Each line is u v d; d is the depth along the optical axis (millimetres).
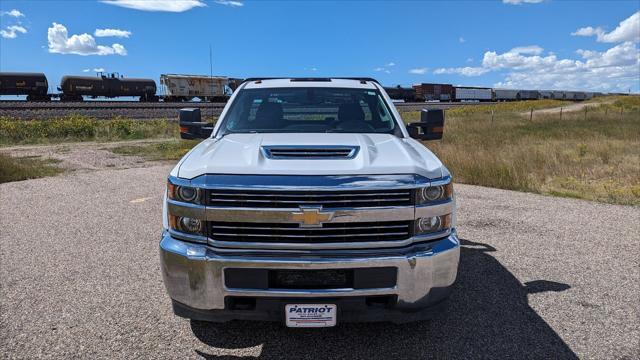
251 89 4203
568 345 2963
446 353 2885
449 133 19172
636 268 4320
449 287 2740
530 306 3520
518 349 2922
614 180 8961
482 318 3328
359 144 3102
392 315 2697
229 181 2578
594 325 3223
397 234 2625
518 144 14625
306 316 2609
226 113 3953
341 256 2553
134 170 10484
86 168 11000
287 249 2578
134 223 5902
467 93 82125
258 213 2545
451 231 2820
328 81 4426
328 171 2605
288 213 2535
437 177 2742
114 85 52688
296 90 4137
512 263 4453
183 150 14297
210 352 2902
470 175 8898
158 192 7879
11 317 3354
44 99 49062
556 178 9312
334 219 2541
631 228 5668
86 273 4211
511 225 5805
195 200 2621
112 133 20234
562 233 5457
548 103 63406
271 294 2568
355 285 2570
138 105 44969
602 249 4871
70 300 3637
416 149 3184
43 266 4391
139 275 4156
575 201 7195
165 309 3479
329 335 3102
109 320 3309
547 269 4297
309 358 2846
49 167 10953
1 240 5219
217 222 2613
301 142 3164
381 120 3879
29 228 5695
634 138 16734
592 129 20969
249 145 3111
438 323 3254
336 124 3836
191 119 3988
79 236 5352
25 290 3832
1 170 9336
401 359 2828
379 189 2578
